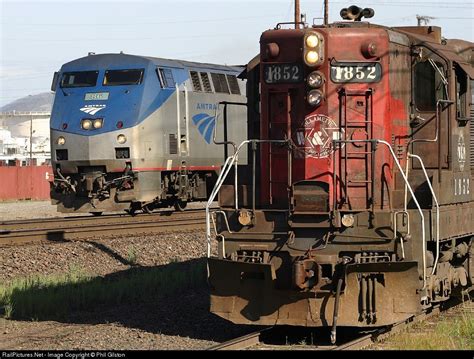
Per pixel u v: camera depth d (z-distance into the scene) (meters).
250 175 25.62
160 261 38.31
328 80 24.27
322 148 24.25
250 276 23.30
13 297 28.69
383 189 24.44
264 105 25.06
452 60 26.22
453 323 24.36
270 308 23.02
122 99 51.97
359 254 22.81
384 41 24.42
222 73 61.03
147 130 52.31
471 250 28.94
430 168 26.14
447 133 26.16
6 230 43.56
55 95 53.78
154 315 27.00
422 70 26.30
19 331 24.75
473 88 28.92
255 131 26.39
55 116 53.00
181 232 45.44
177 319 26.34
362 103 24.31
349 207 24.06
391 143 24.75
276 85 24.91
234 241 23.83
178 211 57.53
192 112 56.81
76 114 52.28
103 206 52.06
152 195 53.03
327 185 23.45
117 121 51.47
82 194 52.50
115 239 41.62
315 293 22.64
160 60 54.84
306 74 24.39
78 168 52.22
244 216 23.62
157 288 31.45
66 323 26.02
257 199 25.11
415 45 26.16
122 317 26.81
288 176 23.88
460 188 26.73
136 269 35.91
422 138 26.20
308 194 23.33
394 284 22.39
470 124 28.77
